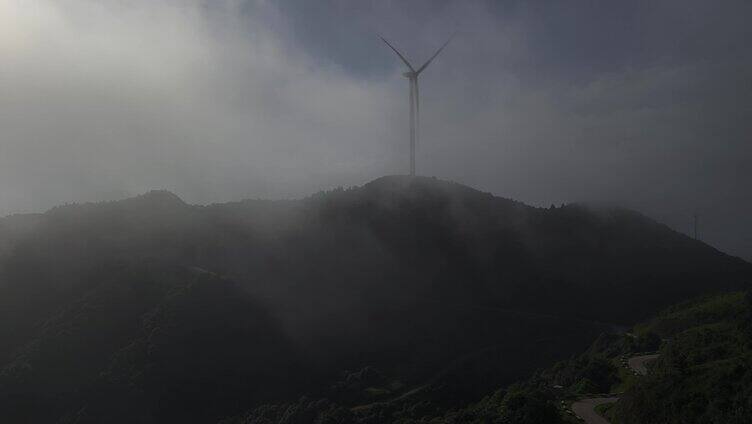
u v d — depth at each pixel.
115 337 123.56
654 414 64.19
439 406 110.06
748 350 70.00
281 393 117.56
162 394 109.31
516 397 73.88
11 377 108.69
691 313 114.12
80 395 107.62
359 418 102.75
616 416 69.56
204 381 114.94
